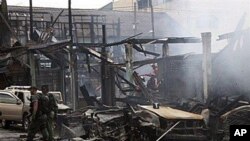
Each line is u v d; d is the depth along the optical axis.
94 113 12.39
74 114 13.84
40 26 36.88
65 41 19.92
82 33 38.75
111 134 11.46
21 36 33.47
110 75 19.34
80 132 12.94
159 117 10.68
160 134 10.48
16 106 17.34
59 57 22.81
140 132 10.78
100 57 19.64
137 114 11.22
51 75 24.16
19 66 24.33
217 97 12.55
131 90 18.14
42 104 12.49
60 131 13.49
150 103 14.97
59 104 16.78
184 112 11.41
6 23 28.83
